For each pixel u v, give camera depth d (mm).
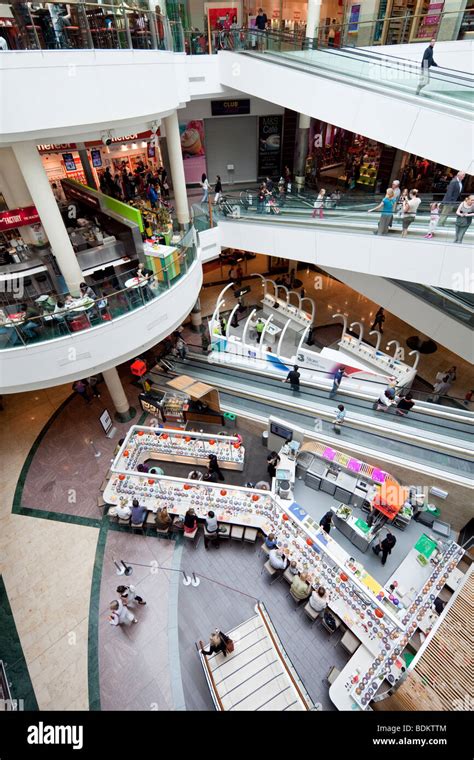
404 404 11227
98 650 8375
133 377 15461
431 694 5160
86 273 11625
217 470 11094
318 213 12781
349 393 12555
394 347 17625
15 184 10820
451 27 10930
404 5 14805
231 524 10047
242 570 9547
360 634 7922
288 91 12406
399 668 7281
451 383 15438
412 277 11414
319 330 18766
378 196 11711
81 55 7797
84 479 11938
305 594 8500
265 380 13750
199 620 8719
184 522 9961
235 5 18094
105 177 15164
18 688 7887
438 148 9844
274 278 22469
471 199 9562
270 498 9891
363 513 10914
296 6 19234
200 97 14773
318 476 11133
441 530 10539
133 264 12094
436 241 10609
